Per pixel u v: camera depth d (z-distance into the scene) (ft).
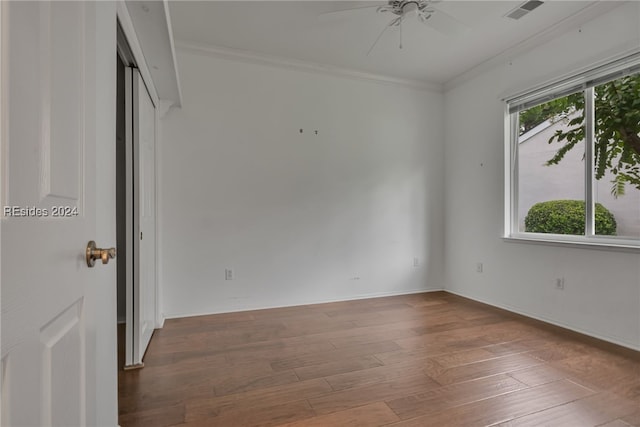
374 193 12.58
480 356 7.38
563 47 9.14
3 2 1.62
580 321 8.82
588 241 8.77
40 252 1.96
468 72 12.14
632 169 7.93
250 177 10.93
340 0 8.03
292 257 11.45
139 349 6.86
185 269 10.25
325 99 11.88
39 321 1.94
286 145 11.37
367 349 7.77
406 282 13.10
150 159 8.50
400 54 10.85
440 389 5.99
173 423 5.03
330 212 11.95
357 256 12.34
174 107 10.15
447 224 13.46
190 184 10.28
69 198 2.45
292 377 6.44
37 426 1.92
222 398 5.71
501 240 11.10
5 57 1.63
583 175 9.00
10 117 1.67
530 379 6.34
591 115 8.76
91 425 2.93
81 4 2.72
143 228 7.46
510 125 11.03
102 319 3.71
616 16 7.92
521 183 10.78
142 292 7.30
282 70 11.30
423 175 13.34
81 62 2.72
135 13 5.64
